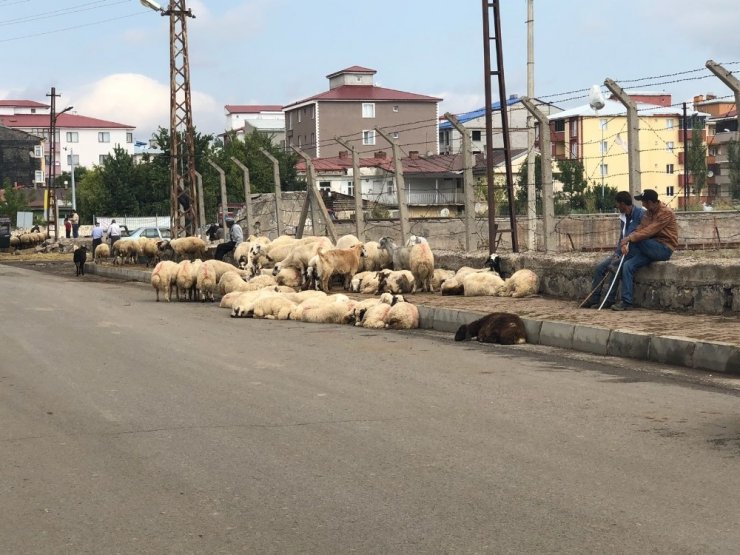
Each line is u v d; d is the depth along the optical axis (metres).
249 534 4.98
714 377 9.59
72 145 137.00
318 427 7.48
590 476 5.96
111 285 26.56
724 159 26.86
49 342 12.97
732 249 20.94
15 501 5.63
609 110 44.38
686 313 12.92
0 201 84.88
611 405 8.20
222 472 6.19
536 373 10.02
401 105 92.62
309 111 92.56
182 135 58.31
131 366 10.76
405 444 6.87
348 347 12.30
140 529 5.10
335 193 51.25
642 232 13.45
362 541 4.84
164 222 67.06
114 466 6.39
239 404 8.45
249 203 30.05
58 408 8.37
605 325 11.82
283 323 15.47
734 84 12.85
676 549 4.65
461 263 19.33
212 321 15.80
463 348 12.15
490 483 5.84
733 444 6.75
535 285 16.33
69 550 4.80
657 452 6.54
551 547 4.70
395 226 26.48
